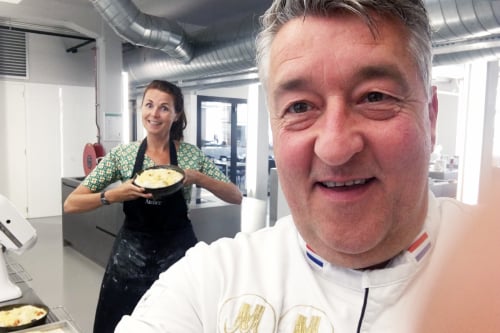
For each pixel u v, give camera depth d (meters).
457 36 2.88
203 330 0.76
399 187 0.59
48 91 6.86
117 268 1.95
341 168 0.58
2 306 1.59
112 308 1.95
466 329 0.22
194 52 4.93
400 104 0.58
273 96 0.65
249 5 5.15
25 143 6.71
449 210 0.71
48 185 6.97
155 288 0.87
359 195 0.59
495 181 0.24
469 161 5.41
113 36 5.57
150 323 0.78
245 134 9.68
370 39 0.56
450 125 10.42
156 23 4.33
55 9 5.18
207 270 0.80
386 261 0.67
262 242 0.85
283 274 0.76
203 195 4.62
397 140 0.57
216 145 9.33
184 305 0.78
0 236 1.67
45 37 6.77
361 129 0.57
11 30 6.22
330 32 0.56
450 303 0.23
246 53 4.27
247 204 7.35
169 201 1.95
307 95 0.59
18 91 6.59
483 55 3.81
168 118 1.99
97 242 4.66
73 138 7.16
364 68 0.56
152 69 5.88
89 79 7.24
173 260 1.95
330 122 0.57
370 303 0.66
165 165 2.00
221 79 6.34
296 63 0.58
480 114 5.41
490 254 0.22
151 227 1.93
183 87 7.27
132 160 2.03
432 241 0.67
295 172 0.63
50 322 1.53
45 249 5.19
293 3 0.59
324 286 0.71
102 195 1.92
